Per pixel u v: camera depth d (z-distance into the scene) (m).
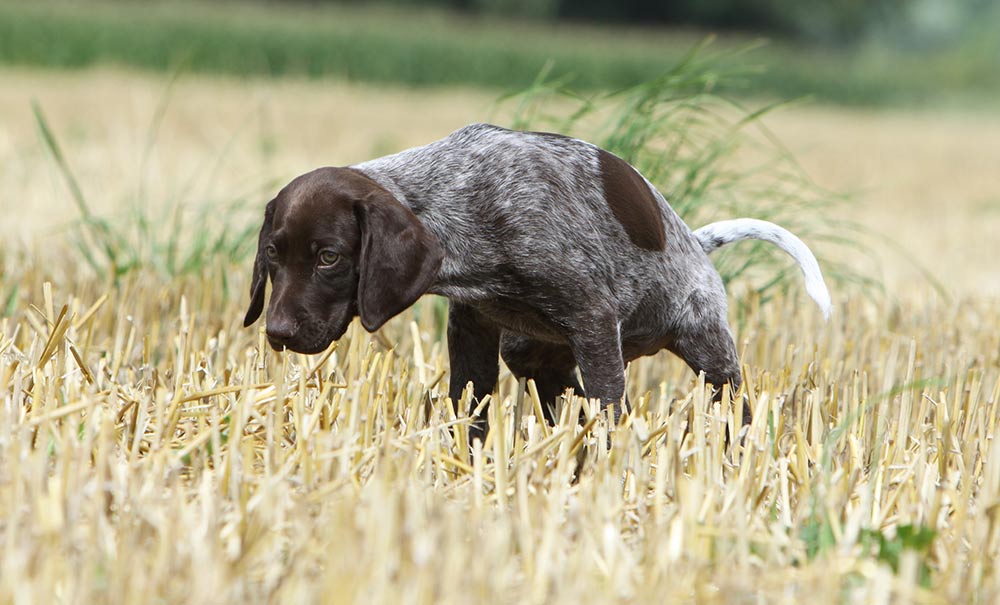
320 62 63.41
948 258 21.47
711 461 7.25
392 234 7.72
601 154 8.77
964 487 7.16
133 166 24.92
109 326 10.98
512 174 8.31
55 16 57.19
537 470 7.06
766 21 120.44
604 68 72.38
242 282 12.86
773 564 6.23
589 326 8.41
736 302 12.60
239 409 7.41
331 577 5.45
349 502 6.23
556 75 70.62
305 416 7.46
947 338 12.34
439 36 69.88
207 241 14.62
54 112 36.16
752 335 11.40
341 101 48.75
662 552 6.06
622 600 5.79
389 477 6.77
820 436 8.28
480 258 8.30
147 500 6.30
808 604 5.70
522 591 5.70
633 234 8.60
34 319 9.70
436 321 11.87
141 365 9.61
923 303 15.06
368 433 7.63
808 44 126.50
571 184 8.46
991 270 20.48
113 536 6.05
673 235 9.01
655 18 117.56
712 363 9.09
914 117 75.19
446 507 6.56
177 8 67.62
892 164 40.78
